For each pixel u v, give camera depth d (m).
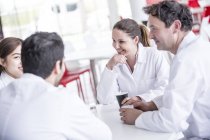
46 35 1.08
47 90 1.06
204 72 1.33
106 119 1.63
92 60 4.12
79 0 5.42
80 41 5.37
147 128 1.39
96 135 1.12
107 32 5.31
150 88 2.00
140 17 3.68
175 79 1.33
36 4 5.37
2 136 1.03
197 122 1.41
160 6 1.41
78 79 4.14
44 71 1.08
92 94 4.40
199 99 1.37
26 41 1.07
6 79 1.95
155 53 1.99
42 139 1.00
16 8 5.25
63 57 1.11
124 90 2.05
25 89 1.07
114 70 1.96
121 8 4.91
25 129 1.00
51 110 1.02
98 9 5.35
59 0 5.46
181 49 1.40
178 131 1.36
